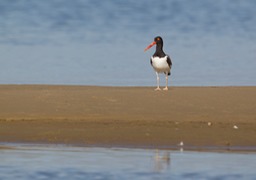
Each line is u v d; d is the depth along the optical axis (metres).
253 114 23.31
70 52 37.62
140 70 33.56
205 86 28.62
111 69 33.75
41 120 22.56
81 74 32.50
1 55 36.31
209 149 20.34
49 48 38.44
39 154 19.88
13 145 20.69
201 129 21.73
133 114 23.11
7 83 30.22
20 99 24.48
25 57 36.06
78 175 18.12
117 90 26.20
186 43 40.69
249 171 18.38
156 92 25.55
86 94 25.09
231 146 20.58
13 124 22.20
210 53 37.84
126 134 21.34
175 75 32.41
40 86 28.31
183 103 24.30
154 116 22.97
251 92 25.78
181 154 19.86
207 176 18.02
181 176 18.03
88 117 22.83
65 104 24.02
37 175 18.17
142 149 20.34
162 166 18.80
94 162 19.17
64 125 22.09
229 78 31.66
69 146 20.64
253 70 33.59
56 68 33.75
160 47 27.14
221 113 23.36
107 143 20.81
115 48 39.00
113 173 18.23
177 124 22.19
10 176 18.08
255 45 40.38
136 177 17.97
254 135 21.31
